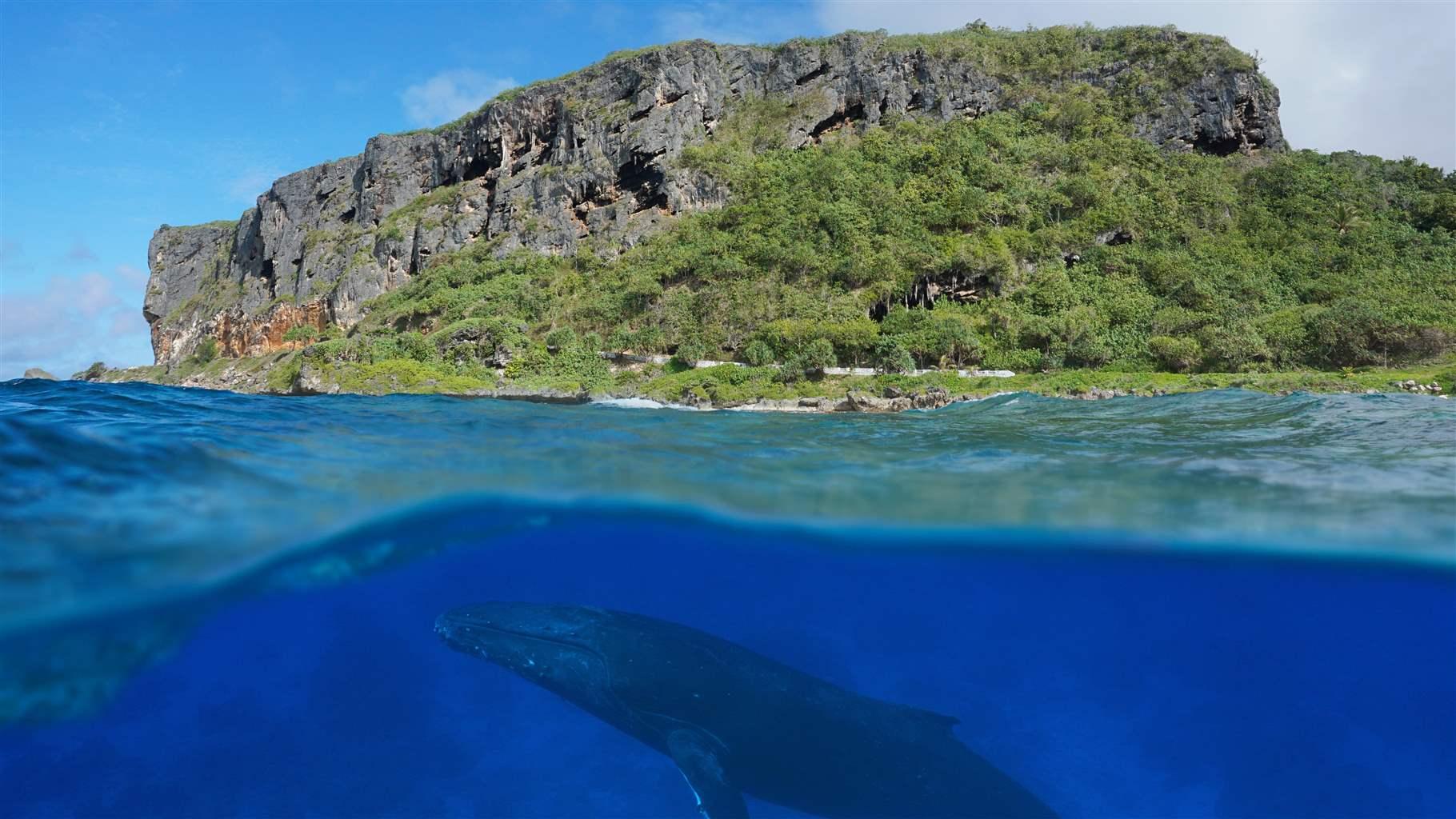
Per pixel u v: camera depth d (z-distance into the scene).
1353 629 14.71
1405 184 88.00
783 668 9.02
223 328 116.81
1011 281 70.00
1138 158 89.88
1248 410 20.84
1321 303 64.12
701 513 12.08
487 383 61.25
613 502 11.52
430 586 13.37
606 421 16.20
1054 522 11.25
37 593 7.75
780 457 12.55
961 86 100.69
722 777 7.62
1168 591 14.17
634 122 98.25
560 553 14.12
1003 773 7.84
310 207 121.81
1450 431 14.70
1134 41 103.00
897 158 90.50
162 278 146.25
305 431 11.97
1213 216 79.56
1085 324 60.03
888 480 11.33
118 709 10.03
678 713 8.62
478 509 11.46
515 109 108.19
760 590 15.69
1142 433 15.76
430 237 103.56
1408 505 9.83
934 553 13.38
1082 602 14.95
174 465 9.08
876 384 51.31
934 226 79.88
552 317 78.94
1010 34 113.38
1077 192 80.44
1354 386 43.00
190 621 10.02
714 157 95.88
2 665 8.29
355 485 9.77
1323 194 83.50
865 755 7.77
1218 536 11.04
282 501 9.13
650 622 10.08
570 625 9.90
